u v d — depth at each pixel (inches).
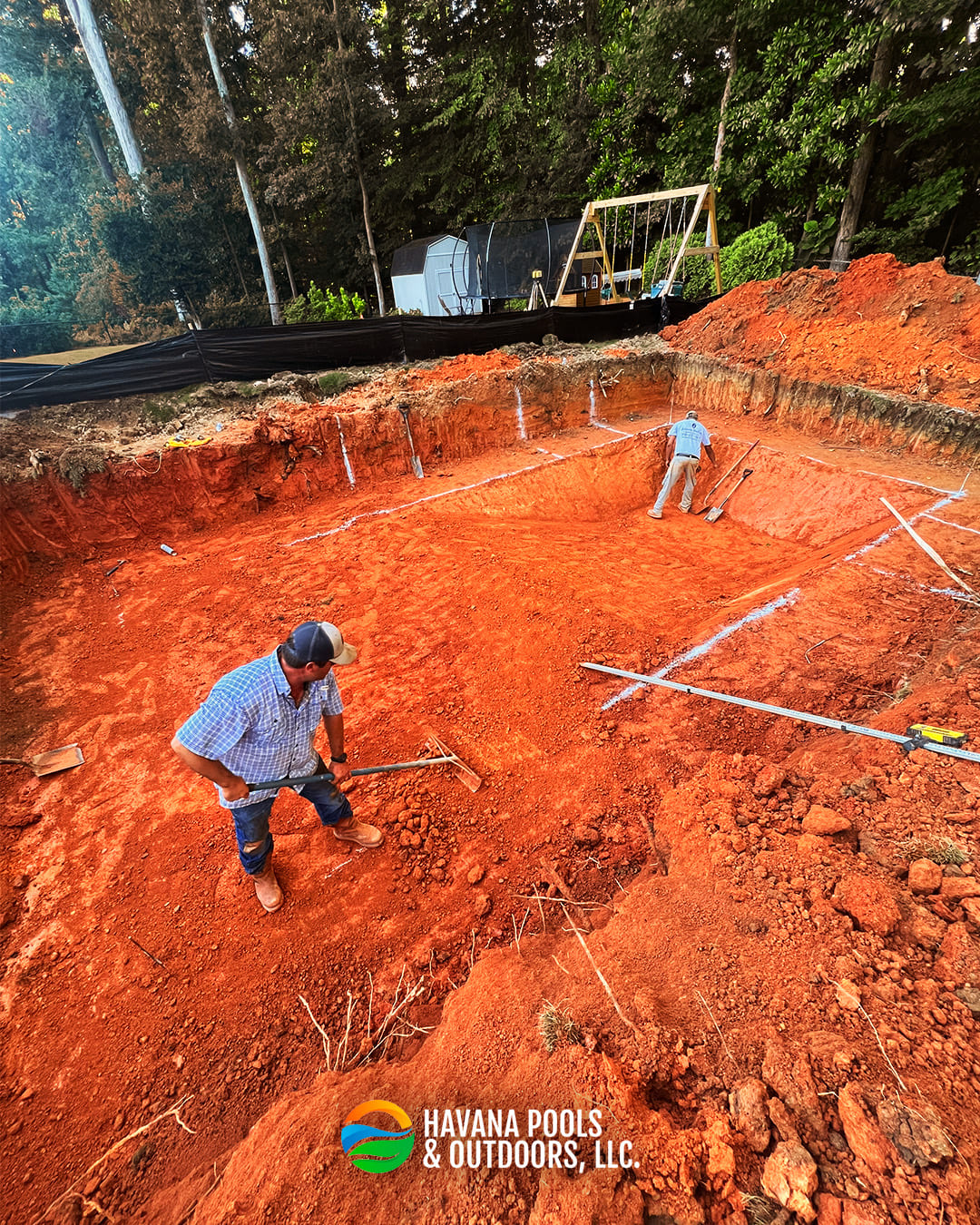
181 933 146.4
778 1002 106.9
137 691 233.0
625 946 124.6
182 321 729.6
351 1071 114.1
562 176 810.8
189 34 668.1
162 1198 101.4
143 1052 124.2
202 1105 115.2
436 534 336.8
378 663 243.0
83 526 324.2
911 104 544.1
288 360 434.6
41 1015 130.9
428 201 909.2
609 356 500.7
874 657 215.3
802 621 241.8
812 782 160.4
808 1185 81.2
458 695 222.5
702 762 181.2
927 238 704.4
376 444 401.1
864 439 391.9
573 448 438.6
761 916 123.7
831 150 593.9
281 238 848.3
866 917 116.4
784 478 376.5
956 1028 97.0
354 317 689.0
